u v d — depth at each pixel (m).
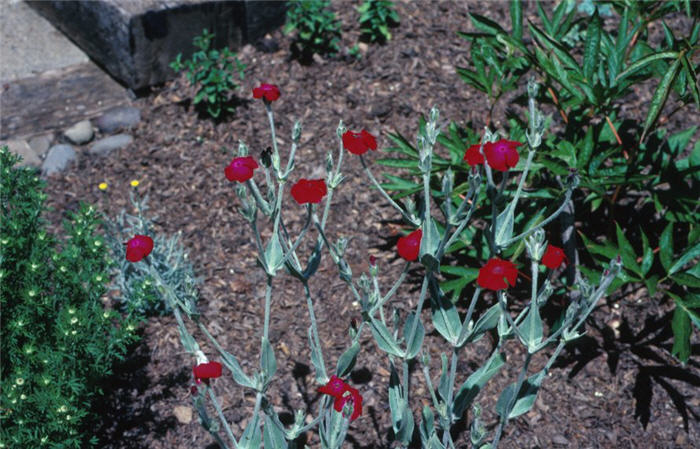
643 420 1.70
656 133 1.84
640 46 1.80
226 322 1.88
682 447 1.67
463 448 1.67
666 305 1.85
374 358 1.80
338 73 2.50
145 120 2.44
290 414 1.72
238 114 2.40
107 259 1.72
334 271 1.95
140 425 1.72
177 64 2.41
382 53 2.55
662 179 1.80
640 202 2.00
